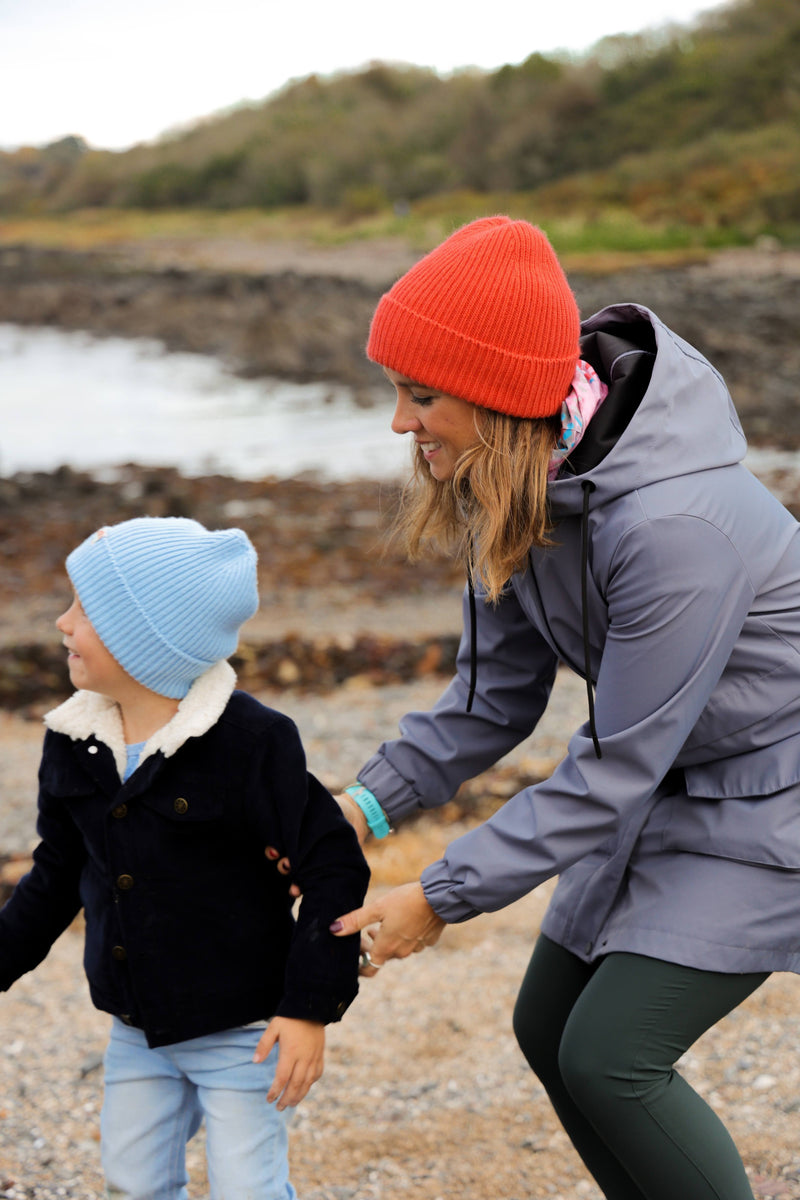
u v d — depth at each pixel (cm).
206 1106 221
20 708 687
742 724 214
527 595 228
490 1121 308
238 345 2736
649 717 206
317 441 1680
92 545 220
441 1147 298
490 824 221
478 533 221
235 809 219
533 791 218
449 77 8644
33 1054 346
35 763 591
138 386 2280
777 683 213
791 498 1154
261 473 1452
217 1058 221
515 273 204
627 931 215
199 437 1733
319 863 220
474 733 256
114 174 9538
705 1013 209
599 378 226
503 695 254
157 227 7481
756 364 2038
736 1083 316
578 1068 209
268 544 1071
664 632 202
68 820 230
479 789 525
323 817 223
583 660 227
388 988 380
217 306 3294
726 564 204
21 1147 300
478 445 210
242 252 5200
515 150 6234
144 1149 225
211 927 219
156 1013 217
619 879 223
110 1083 229
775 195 4472
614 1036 207
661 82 6228
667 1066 210
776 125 5384
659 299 2800
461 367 204
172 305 3372
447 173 6631
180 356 2700
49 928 235
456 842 223
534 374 204
